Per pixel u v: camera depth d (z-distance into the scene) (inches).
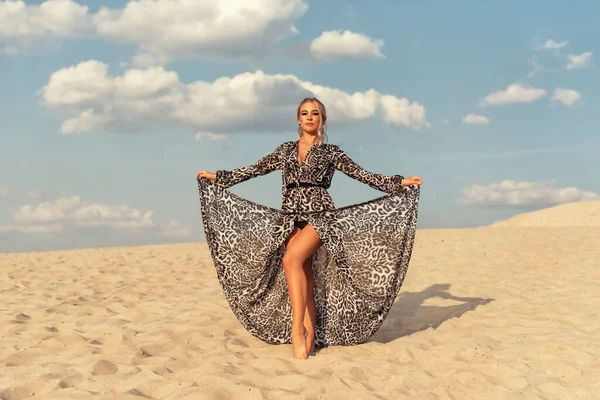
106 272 424.5
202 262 480.4
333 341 195.6
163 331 213.9
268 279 195.5
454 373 163.9
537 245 470.0
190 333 209.9
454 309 259.1
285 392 145.9
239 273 193.8
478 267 378.3
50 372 161.8
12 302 297.0
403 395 146.7
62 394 143.3
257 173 191.9
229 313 253.0
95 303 289.7
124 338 207.3
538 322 224.1
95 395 141.7
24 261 515.2
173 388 149.4
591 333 207.5
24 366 171.2
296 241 182.4
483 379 160.2
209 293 315.0
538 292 288.5
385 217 191.9
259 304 197.0
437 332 214.1
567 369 167.3
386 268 192.2
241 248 193.0
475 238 543.5
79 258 532.1
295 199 185.3
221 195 194.5
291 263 179.9
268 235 189.8
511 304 263.0
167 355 183.0
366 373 164.4
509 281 324.2
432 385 156.4
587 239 494.0
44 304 288.2
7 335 217.2
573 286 299.7
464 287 310.0
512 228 635.5
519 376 163.6
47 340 202.2
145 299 301.4
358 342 195.8
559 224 932.6
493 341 200.7
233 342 198.8
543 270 356.8
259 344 200.7
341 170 189.0
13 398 143.6
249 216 192.4
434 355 183.5
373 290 192.4
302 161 185.6
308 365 171.2
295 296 178.7
